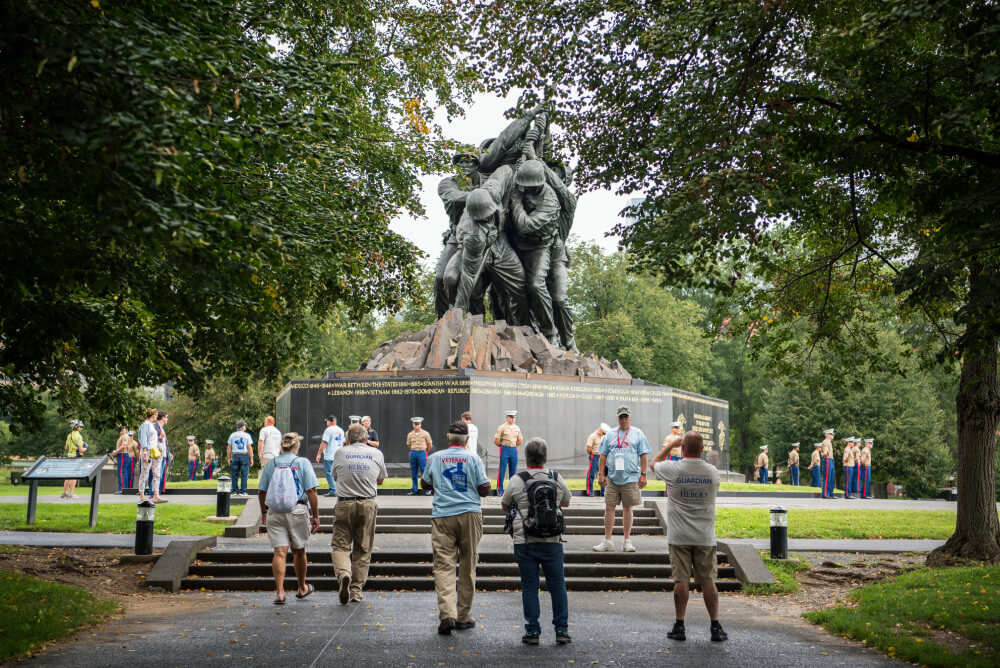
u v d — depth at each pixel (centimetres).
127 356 1177
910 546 1605
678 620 883
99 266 834
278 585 1061
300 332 1340
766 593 1183
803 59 1105
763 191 1061
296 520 1079
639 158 1396
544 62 1438
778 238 1570
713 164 1152
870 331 1612
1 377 1168
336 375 2806
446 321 2848
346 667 755
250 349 1348
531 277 3127
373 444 2089
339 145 1298
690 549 893
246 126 823
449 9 1689
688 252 1155
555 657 796
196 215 734
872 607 1013
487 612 1024
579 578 1230
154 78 700
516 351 2848
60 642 848
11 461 5484
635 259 1268
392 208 1524
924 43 1091
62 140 697
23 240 778
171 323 1133
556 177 3162
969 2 852
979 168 968
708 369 5869
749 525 1775
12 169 722
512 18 1466
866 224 1377
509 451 1997
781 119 1115
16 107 666
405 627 927
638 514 1706
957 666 771
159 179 634
